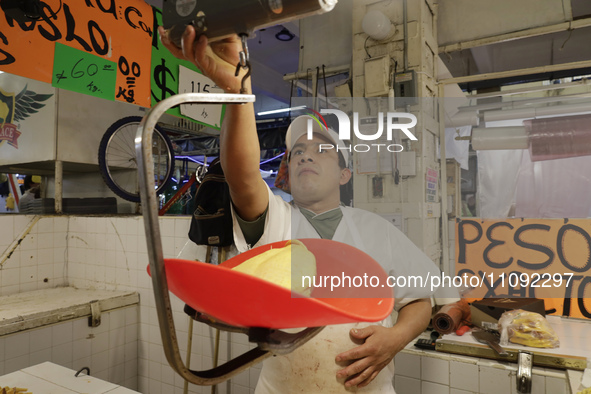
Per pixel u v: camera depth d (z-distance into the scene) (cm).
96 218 298
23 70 197
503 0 262
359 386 92
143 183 33
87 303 253
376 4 211
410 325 97
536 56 324
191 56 46
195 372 38
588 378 137
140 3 251
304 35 300
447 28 276
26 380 157
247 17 41
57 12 209
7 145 335
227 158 80
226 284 37
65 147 314
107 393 147
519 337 165
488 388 164
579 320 179
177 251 262
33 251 288
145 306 279
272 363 105
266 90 639
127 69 242
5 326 212
